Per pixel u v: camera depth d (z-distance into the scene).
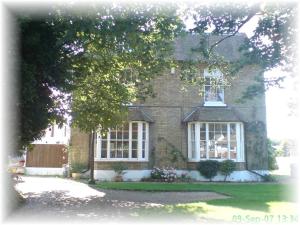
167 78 26.23
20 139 12.88
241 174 25.38
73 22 12.22
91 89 17.81
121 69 17.38
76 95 17.30
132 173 24.88
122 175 24.70
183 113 26.12
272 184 22.48
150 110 25.91
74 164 25.30
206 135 25.69
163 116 25.97
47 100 13.42
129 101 19.08
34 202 13.88
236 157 25.58
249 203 13.77
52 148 29.06
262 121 26.44
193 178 25.25
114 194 16.84
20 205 13.09
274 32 12.95
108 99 18.02
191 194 17.25
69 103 17.05
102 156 24.95
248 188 19.72
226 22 13.84
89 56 15.54
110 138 25.11
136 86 18.98
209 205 13.29
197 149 25.45
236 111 26.36
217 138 25.78
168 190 18.47
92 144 21.84
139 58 15.78
